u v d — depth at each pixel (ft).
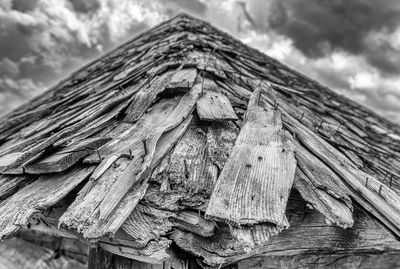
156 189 3.75
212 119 4.77
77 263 7.95
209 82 6.59
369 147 7.97
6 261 8.21
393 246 4.46
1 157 5.91
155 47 10.28
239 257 4.08
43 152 4.41
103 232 2.99
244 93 6.64
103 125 5.24
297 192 4.41
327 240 4.43
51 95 12.10
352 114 12.15
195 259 3.91
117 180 3.64
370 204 4.10
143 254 3.28
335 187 4.14
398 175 6.47
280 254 4.34
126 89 6.86
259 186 3.72
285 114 6.07
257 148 4.46
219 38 12.67
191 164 4.09
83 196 3.49
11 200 3.98
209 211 3.33
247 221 3.24
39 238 8.55
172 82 6.00
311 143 5.23
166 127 4.52
